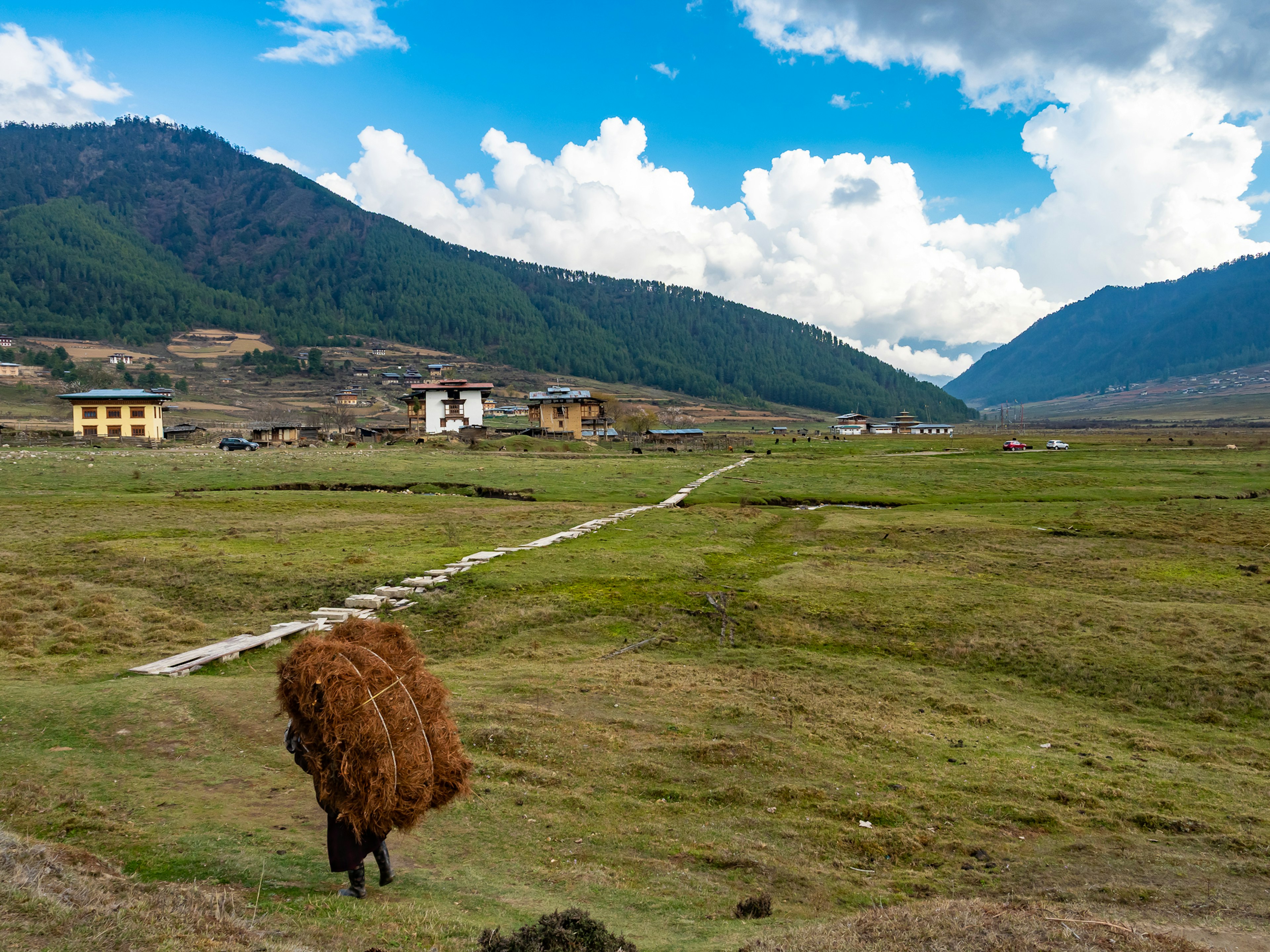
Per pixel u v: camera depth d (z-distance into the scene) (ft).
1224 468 286.05
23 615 86.48
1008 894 38.70
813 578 118.52
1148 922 34.01
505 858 39.60
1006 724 68.28
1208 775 57.36
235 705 57.82
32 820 36.78
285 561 116.16
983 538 159.63
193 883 31.42
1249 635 88.38
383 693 32.91
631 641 90.02
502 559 123.65
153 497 187.21
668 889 37.76
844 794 51.39
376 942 27.53
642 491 236.63
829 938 30.14
